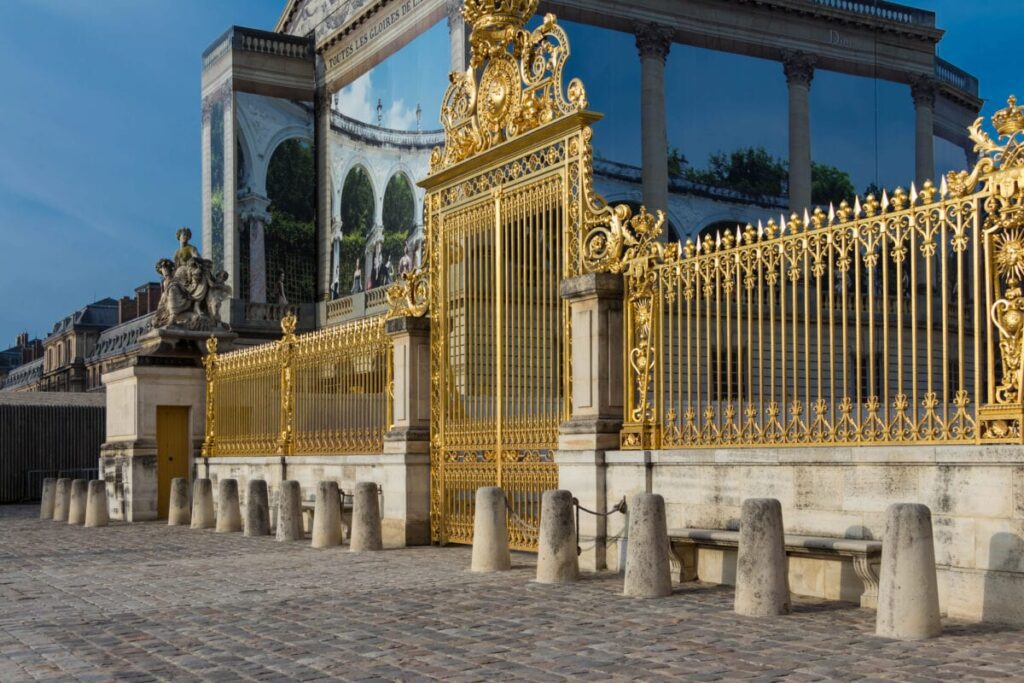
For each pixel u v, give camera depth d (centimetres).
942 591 1035
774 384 1258
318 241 4962
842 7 4616
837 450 1148
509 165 1780
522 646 932
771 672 800
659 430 1442
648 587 1208
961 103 5025
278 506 2147
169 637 1032
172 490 2648
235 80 4909
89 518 2658
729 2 4331
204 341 2916
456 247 1898
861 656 850
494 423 1759
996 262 1046
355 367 2156
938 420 1067
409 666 863
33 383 10781
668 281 1455
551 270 1623
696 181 4200
